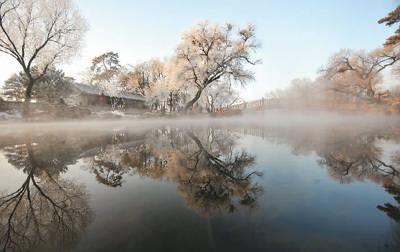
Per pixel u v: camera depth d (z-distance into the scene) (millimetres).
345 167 1874
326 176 1594
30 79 15258
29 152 2924
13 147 3438
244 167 1954
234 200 1156
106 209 1055
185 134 5949
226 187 1388
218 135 5453
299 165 1979
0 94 19781
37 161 2311
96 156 2611
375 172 1680
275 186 1382
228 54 21234
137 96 35500
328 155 2455
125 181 1547
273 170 1810
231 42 21547
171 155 2674
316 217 937
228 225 874
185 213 994
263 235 789
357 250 684
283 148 3092
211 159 2381
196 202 1133
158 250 700
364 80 21078
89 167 2021
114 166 2051
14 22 14672
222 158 2438
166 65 25469
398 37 17453
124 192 1307
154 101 31453
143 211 1022
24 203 1155
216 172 1791
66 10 16188
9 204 1145
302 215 958
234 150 2998
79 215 981
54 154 2744
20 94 19641
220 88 34344
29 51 15773
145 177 1659
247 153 2729
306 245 721
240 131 6633
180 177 1646
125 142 4094
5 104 14922
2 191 1351
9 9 14008
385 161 2068
